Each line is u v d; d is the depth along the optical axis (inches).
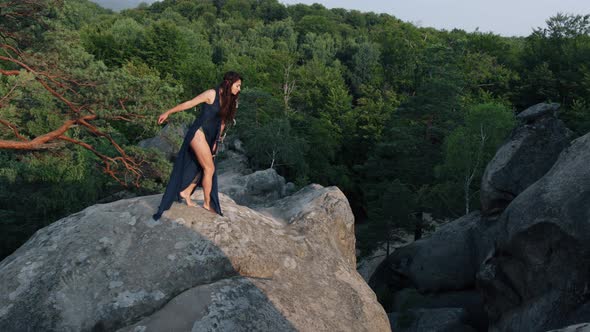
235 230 194.5
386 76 3073.3
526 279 561.0
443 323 781.3
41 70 700.7
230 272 182.7
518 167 777.6
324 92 2805.1
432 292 922.1
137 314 166.1
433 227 1521.9
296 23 5664.4
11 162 877.2
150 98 720.3
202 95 187.2
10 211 849.5
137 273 174.6
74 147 918.4
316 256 211.8
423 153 1972.2
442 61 2185.0
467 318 802.2
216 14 6476.4
